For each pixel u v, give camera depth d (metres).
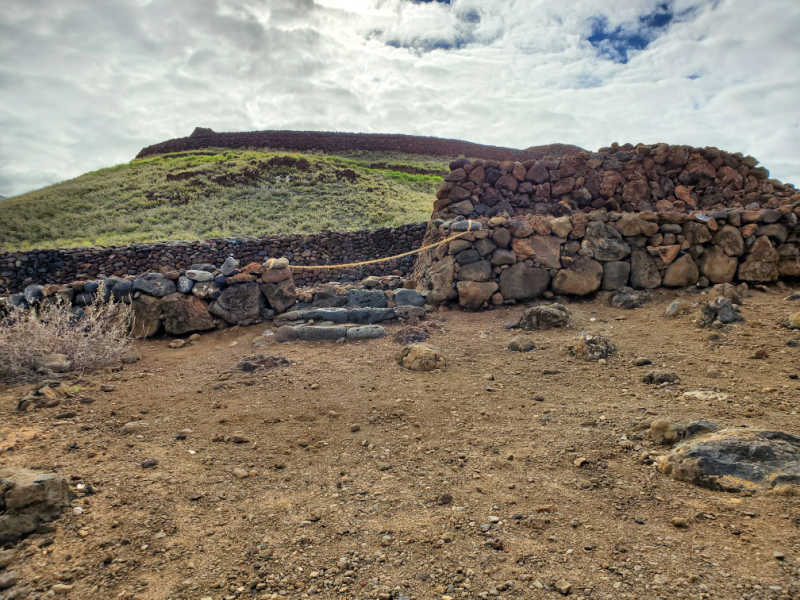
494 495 2.56
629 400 3.76
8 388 4.42
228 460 3.06
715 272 7.48
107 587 1.89
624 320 6.28
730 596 1.70
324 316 6.82
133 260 14.47
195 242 14.97
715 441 2.65
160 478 2.79
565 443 3.11
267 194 26.98
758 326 5.29
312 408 3.96
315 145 47.19
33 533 2.21
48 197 27.02
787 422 3.06
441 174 40.38
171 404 4.10
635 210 11.60
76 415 3.78
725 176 11.94
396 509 2.46
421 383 4.48
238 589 1.88
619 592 1.78
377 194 28.88
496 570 1.96
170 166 34.31
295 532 2.28
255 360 5.23
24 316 5.36
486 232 7.55
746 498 2.31
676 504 2.35
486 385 4.36
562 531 2.21
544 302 7.46
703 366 4.36
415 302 7.56
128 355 5.52
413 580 1.92
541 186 11.59
